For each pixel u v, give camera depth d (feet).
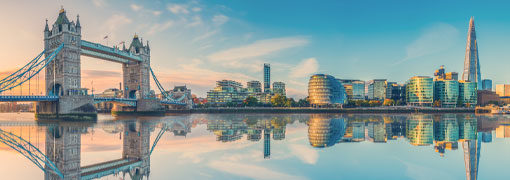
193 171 106.22
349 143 174.19
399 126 307.58
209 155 134.92
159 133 230.07
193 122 370.12
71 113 400.26
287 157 131.03
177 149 151.33
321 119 447.42
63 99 396.57
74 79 419.74
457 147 160.76
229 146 161.38
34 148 155.43
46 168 113.29
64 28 411.75
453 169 111.24
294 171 107.04
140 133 229.66
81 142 177.06
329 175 102.37
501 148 158.10
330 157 131.95
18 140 186.91
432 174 104.27
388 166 115.44
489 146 165.07
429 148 156.87
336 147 158.92
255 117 515.09
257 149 151.64
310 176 100.94
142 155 135.54
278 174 102.99
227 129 266.36
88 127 290.15
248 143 173.17
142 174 102.99
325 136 209.67
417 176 101.86
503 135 220.84
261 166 114.21
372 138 198.59
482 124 342.85
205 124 331.98
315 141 182.60
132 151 145.89
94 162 122.93
